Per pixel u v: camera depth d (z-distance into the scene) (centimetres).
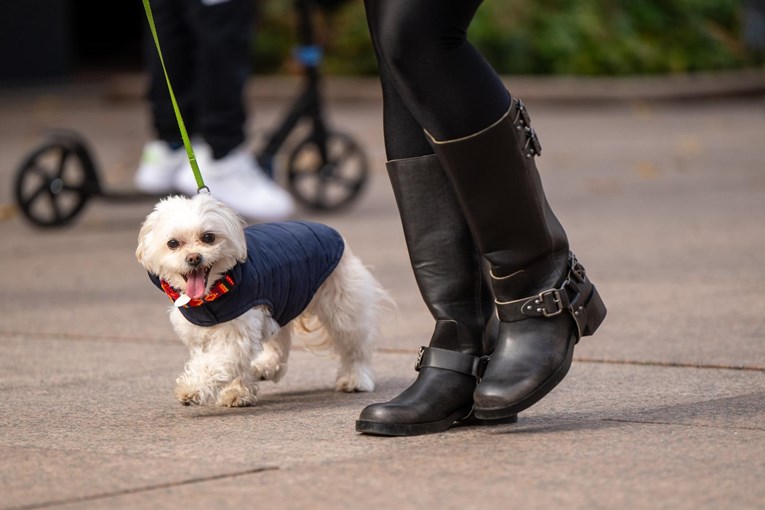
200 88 1280
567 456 497
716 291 927
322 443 533
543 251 540
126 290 1017
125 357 758
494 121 516
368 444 528
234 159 1305
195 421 586
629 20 3170
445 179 557
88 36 3644
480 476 470
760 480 457
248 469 490
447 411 549
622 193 1598
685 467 476
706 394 614
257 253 611
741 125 2444
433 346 564
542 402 607
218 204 593
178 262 579
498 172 523
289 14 2992
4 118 2491
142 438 551
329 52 2955
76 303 959
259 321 607
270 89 2781
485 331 566
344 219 1419
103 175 1738
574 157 2008
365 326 664
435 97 511
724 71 3206
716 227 1283
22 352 777
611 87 2841
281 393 663
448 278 561
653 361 700
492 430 549
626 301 902
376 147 2102
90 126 2380
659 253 1128
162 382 684
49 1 2953
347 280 661
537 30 2994
